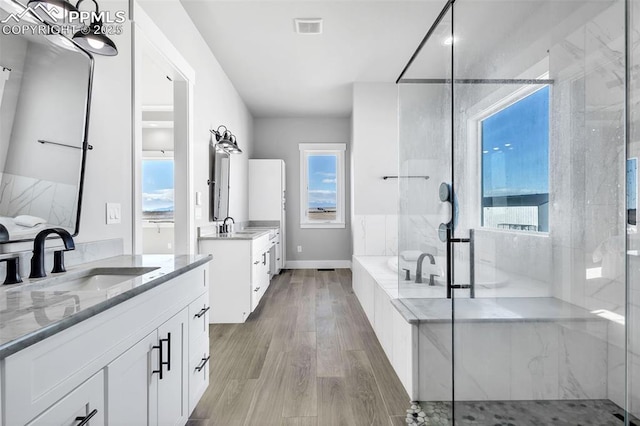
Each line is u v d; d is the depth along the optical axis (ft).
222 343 8.74
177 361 4.81
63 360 2.56
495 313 3.94
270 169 18.25
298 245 19.80
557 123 3.59
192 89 9.33
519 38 3.77
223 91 13.12
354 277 14.21
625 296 3.26
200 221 10.40
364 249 14.74
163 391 4.34
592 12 3.48
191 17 9.54
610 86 3.40
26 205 4.09
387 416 5.62
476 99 4.37
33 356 2.28
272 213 18.28
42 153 4.30
